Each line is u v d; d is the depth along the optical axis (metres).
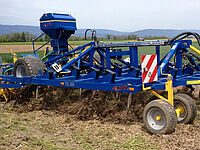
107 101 5.71
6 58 24.02
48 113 5.90
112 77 4.91
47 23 7.47
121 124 4.99
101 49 6.19
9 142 3.94
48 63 6.91
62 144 3.97
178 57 5.39
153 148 3.77
